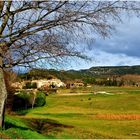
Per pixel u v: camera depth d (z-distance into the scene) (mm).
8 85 60156
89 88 182125
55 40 20516
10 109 67438
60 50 20484
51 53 20391
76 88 160000
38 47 20156
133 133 44719
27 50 20203
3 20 20141
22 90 87125
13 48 20172
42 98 102438
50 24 20328
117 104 117812
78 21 20484
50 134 28562
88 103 123188
